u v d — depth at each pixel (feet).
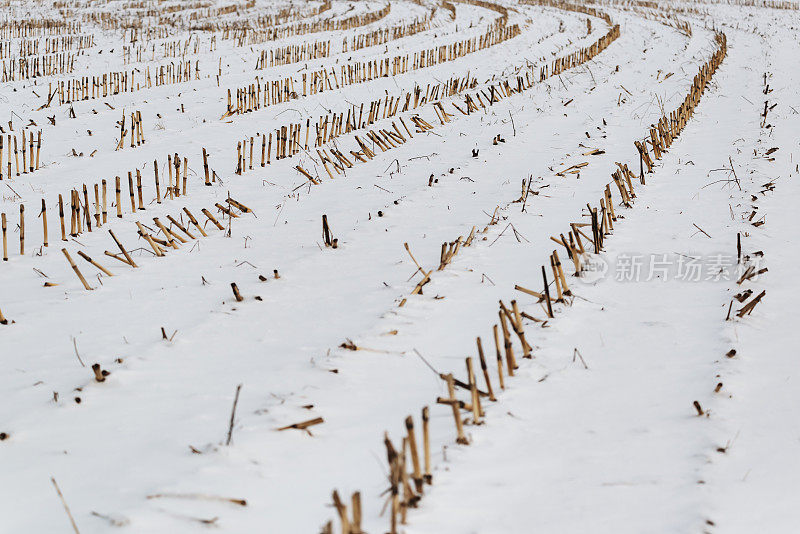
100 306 19.74
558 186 29.76
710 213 26.03
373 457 12.16
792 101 44.65
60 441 12.99
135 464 12.06
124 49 69.77
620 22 95.45
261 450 12.34
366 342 16.62
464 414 13.62
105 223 27.30
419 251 23.07
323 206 29.14
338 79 58.03
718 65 58.80
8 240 25.85
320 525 10.37
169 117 46.32
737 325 17.38
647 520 10.73
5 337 17.90
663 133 35.83
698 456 12.35
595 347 16.60
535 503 11.17
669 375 15.26
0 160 32.83
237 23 93.25
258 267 22.54
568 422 13.52
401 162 35.55
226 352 16.55
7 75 59.57
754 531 10.52
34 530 10.39
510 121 43.29
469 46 70.28
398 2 121.08
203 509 10.76
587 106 46.68
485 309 18.52
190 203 29.99
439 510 10.84
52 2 106.52
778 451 12.48
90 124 44.62
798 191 28.37
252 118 45.09
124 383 15.12
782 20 97.50
